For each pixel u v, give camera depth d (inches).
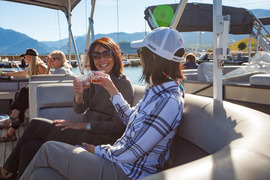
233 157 20.8
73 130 68.5
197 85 118.8
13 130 119.3
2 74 164.4
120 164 40.6
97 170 39.8
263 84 80.0
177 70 43.8
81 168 40.6
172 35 42.4
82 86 65.3
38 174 44.9
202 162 21.2
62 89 101.3
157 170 42.2
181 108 41.9
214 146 36.6
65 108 100.9
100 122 64.7
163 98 40.0
